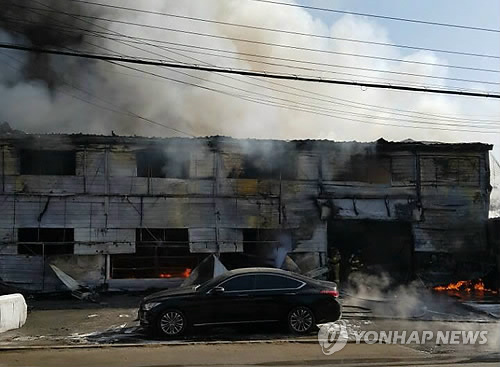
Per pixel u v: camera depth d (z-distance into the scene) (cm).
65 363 911
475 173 2352
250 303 1204
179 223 2114
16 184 2022
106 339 1172
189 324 1184
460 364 936
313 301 1227
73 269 2019
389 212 2269
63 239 2048
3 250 1984
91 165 2078
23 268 1988
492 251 2289
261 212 2184
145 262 2152
